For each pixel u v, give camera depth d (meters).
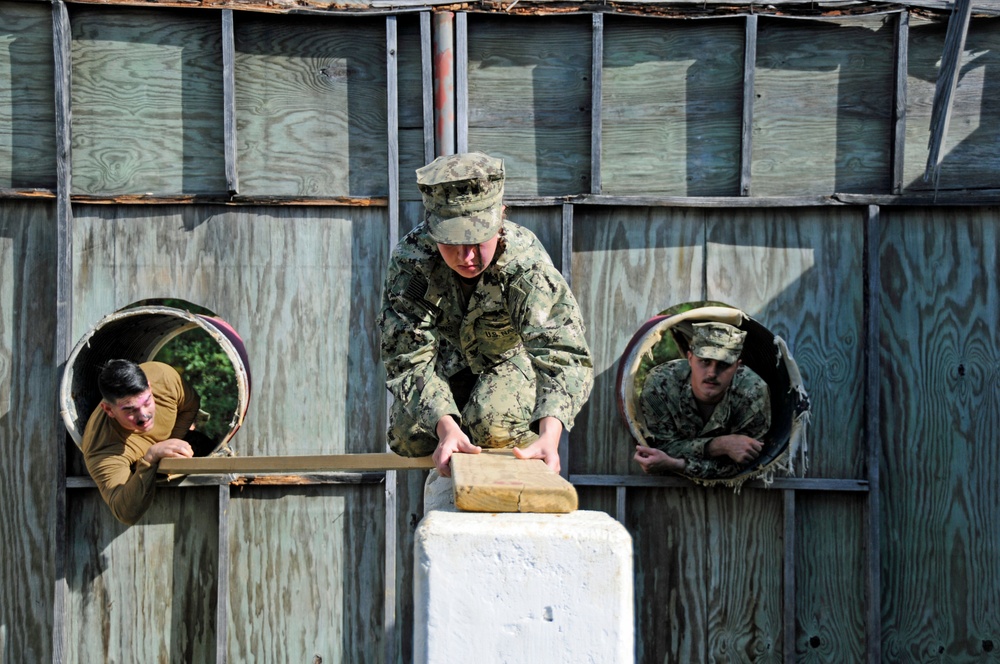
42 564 6.31
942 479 6.46
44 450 6.32
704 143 6.47
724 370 6.24
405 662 6.32
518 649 2.08
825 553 6.45
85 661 6.29
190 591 6.35
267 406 6.39
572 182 6.46
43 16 6.32
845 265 6.48
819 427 6.45
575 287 6.50
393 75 6.32
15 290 6.33
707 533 6.47
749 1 6.34
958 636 6.43
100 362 6.58
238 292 6.40
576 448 6.48
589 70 6.44
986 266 6.49
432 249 3.68
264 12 6.30
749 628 6.44
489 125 6.45
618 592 2.08
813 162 6.48
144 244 6.38
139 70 6.36
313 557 6.39
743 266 6.50
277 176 6.42
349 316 6.43
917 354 6.49
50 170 6.34
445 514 2.20
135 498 5.70
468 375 4.25
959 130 6.49
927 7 6.37
